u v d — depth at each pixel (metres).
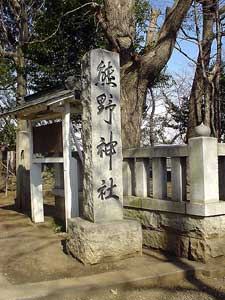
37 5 13.34
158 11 10.27
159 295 4.66
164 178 6.11
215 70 11.02
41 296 4.37
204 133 5.40
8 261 5.74
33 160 8.45
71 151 7.14
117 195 5.82
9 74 15.37
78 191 7.61
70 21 12.11
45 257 5.84
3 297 4.30
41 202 8.56
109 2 8.21
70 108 7.21
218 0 10.42
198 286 4.91
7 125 16.72
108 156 5.75
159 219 6.12
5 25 14.55
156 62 8.12
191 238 5.56
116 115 5.86
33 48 12.55
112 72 5.85
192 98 12.06
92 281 4.78
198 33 10.37
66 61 13.04
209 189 5.35
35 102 7.32
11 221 8.84
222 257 5.52
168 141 24.97
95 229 5.38
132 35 8.38
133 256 5.68
